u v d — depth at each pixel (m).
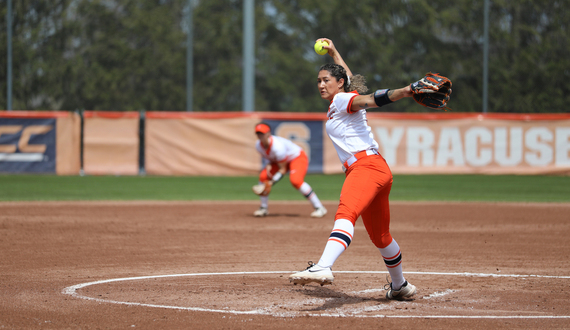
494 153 55.28
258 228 25.59
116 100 102.62
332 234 11.77
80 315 12.03
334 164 54.97
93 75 101.50
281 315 12.09
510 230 25.39
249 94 55.81
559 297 13.82
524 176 54.84
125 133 54.06
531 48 87.81
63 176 53.06
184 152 54.56
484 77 68.38
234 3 115.88
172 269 17.02
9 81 66.50
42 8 96.88
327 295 13.91
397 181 50.59
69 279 15.54
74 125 53.47
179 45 109.31
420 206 34.44
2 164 52.69
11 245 20.88
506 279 15.84
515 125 55.00
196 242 21.94
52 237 22.72
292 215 30.17
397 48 102.62
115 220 27.70
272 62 110.62
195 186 46.25
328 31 111.25
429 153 55.06
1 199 36.50
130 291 14.20
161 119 54.47
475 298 13.69
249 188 45.22
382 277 16.02
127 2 109.69
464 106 88.62
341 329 11.16
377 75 102.75
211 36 109.94
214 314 12.14
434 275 16.36
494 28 89.69
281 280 15.60
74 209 31.73
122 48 105.75
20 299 13.33
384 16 105.06
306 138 54.62
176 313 12.21
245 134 54.34
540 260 18.72
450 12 99.81
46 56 97.12
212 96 108.62
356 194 12.09
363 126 12.65
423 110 96.69
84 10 103.25
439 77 10.95
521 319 11.90
